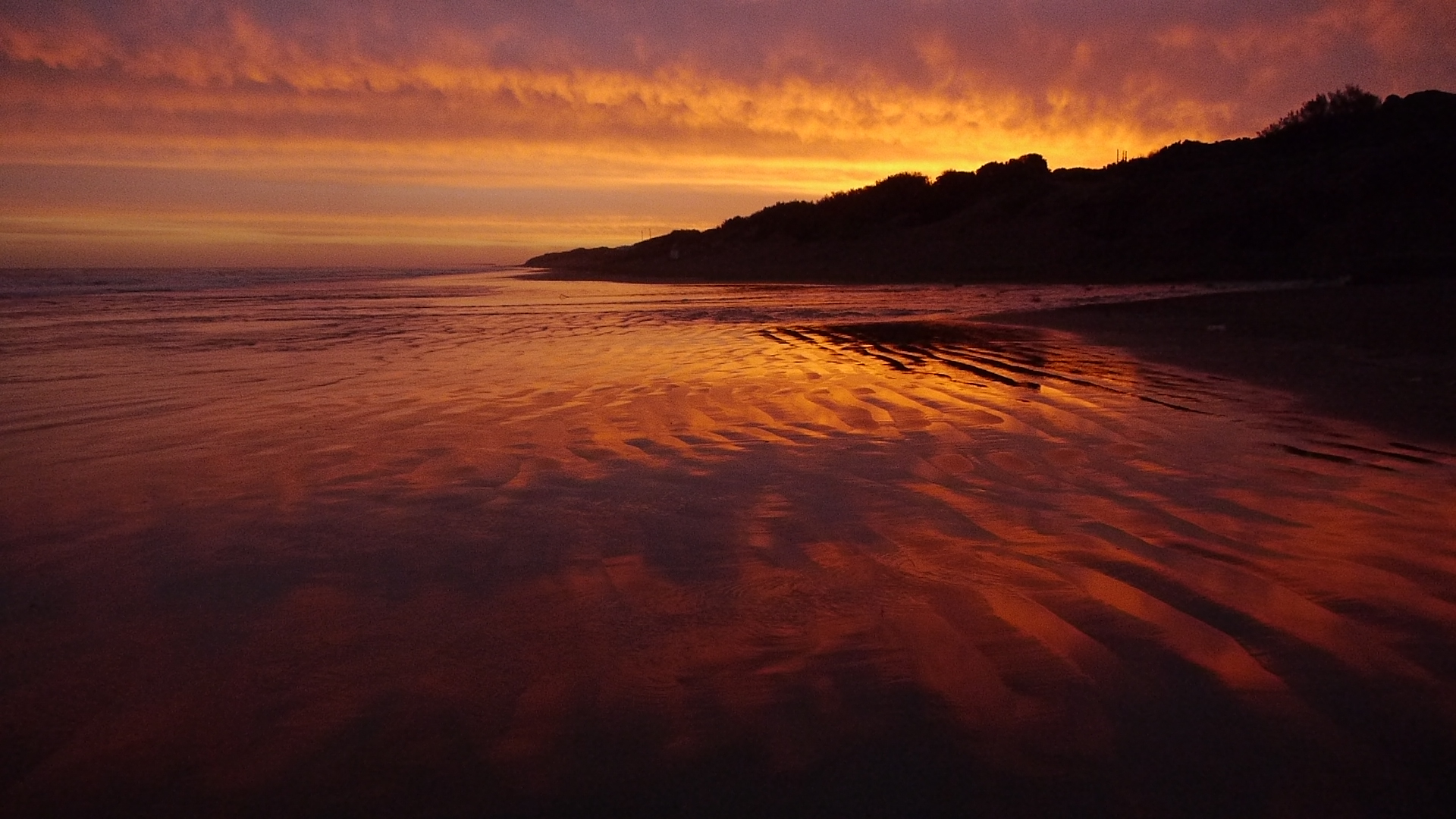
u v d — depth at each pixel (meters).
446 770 2.31
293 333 14.17
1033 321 16.11
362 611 3.32
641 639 3.06
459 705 2.63
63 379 8.98
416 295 27.19
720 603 3.36
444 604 3.38
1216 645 2.89
